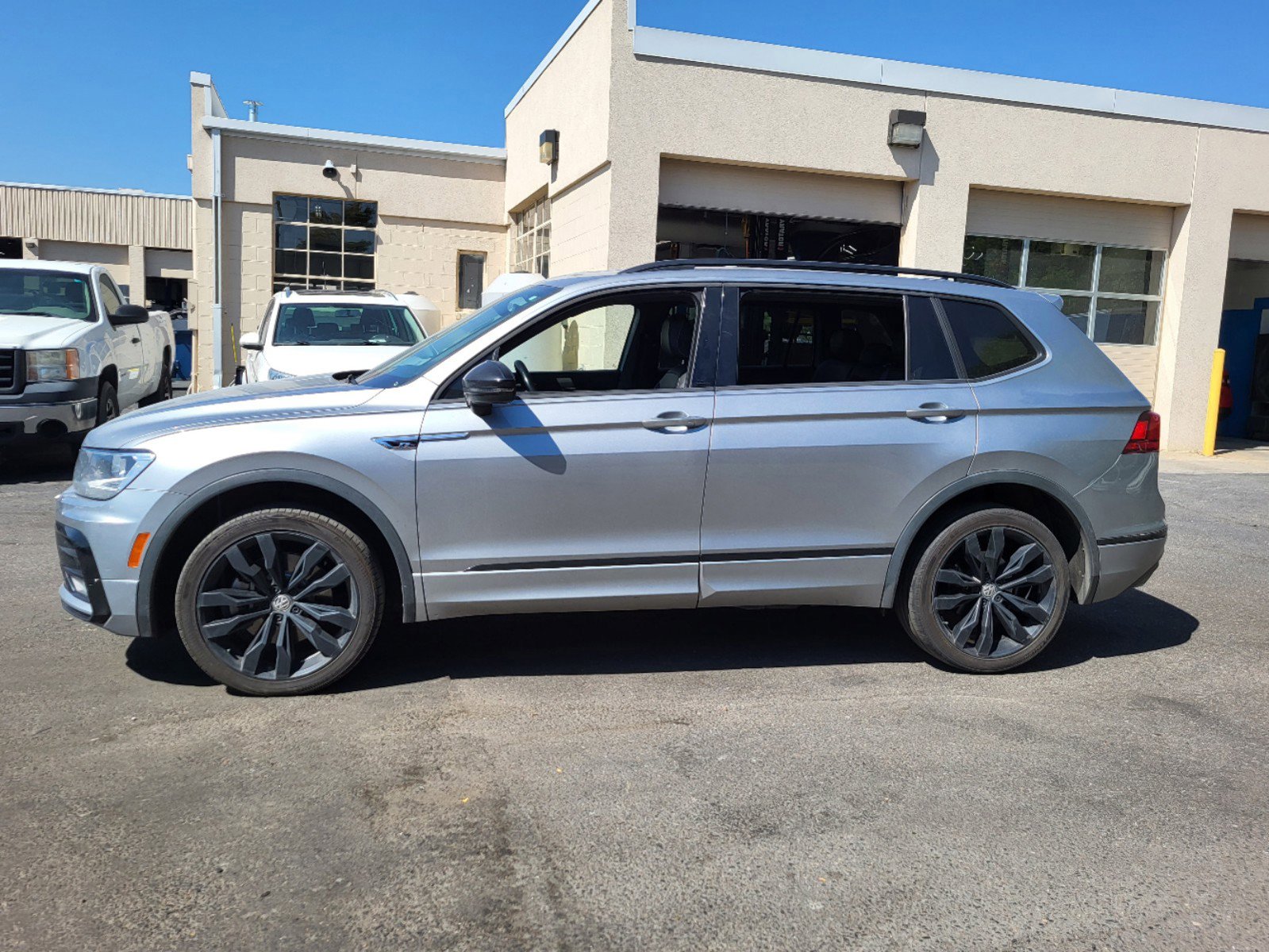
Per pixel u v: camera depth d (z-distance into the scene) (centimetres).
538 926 257
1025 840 305
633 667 458
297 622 406
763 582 434
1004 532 450
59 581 578
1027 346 464
